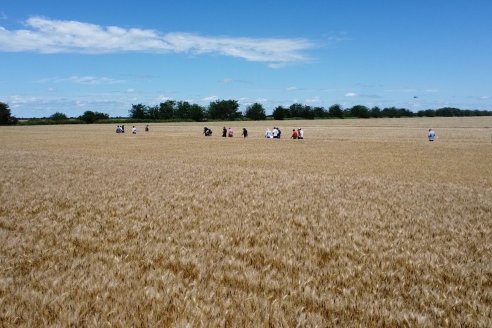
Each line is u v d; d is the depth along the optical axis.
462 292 6.17
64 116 178.38
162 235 9.04
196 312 4.87
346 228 10.26
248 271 6.59
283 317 4.82
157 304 5.12
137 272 6.44
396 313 5.11
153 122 167.50
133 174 21.00
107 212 11.66
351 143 53.75
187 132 85.44
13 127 123.31
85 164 25.92
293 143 53.94
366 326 4.83
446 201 14.95
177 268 6.87
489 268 7.32
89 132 88.75
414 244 8.95
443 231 10.28
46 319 4.66
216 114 195.88
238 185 17.64
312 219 11.09
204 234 9.20
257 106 195.25
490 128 95.06
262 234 9.37
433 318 5.13
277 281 6.18
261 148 46.53
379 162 33.12
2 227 9.83
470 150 43.66
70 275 6.16
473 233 10.11
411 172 27.30
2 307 4.92
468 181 23.48
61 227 9.59
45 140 61.81
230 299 5.32
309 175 22.14
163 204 12.88
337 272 6.78
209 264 7.04
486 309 5.45
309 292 5.72
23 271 6.52
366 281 6.43
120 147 48.38
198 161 33.38
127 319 4.68
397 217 11.93
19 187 16.03
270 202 13.74
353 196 15.52
